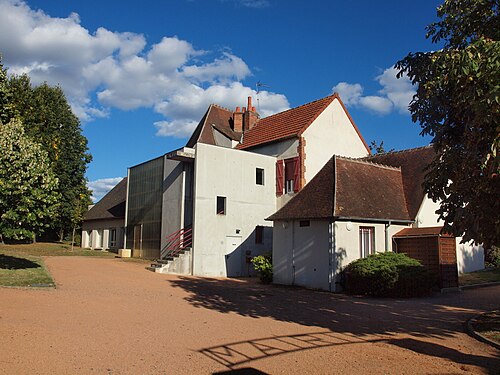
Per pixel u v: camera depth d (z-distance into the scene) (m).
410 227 20.70
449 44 9.41
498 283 20.42
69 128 37.12
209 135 29.58
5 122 20.92
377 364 7.14
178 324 9.94
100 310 10.93
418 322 11.08
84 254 29.19
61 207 35.50
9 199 14.67
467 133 8.10
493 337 9.05
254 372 6.62
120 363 6.82
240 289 17.05
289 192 25.39
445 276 18.00
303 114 27.16
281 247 19.73
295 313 12.16
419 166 23.38
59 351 7.25
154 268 21.56
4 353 6.90
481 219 7.93
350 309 13.05
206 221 22.38
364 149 29.06
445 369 6.91
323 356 7.57
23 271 16.16
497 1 8.70
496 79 7.15
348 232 18.25
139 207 28.17
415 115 9.34
